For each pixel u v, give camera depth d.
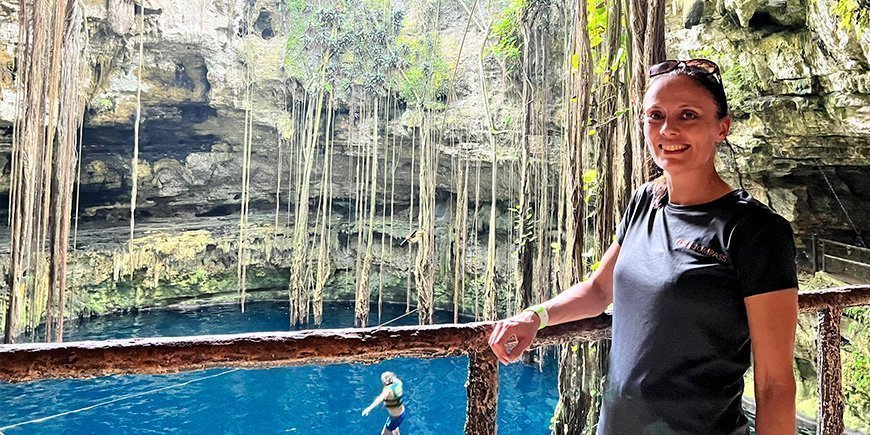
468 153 14.03
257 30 16.28
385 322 16.05
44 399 10.83
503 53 10.54
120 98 14.23
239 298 16.69
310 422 10.24
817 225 10.19
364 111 15.77
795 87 7.81
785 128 8.41
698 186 1.22
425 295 13.52
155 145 16.20
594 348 3.34
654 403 1.16
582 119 3.26
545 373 12.23
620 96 3.02
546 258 9.68
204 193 17.11
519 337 1.29
